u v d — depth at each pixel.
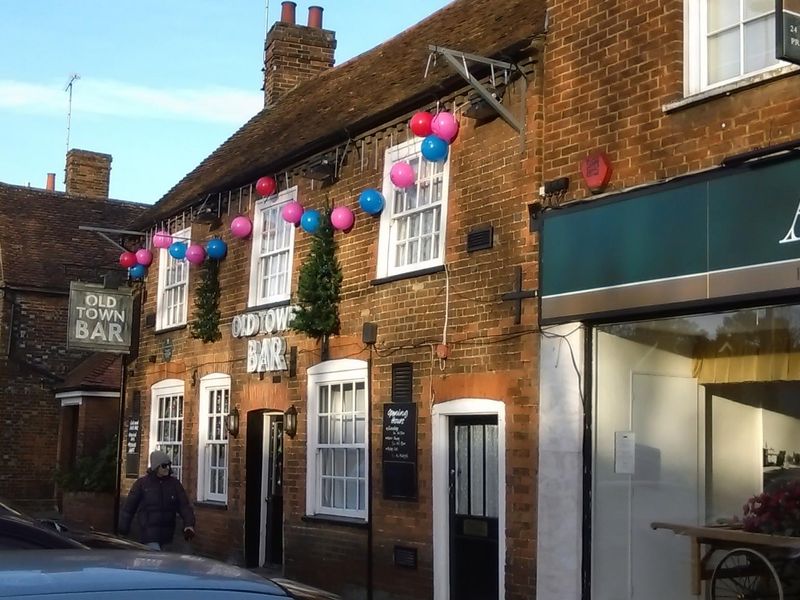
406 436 9.70
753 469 7.55
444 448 9.27
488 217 8.96
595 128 8.00
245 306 13.18
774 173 6.57
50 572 2.45
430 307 9.58
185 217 15.30
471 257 9.11
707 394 7.75
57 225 23.73
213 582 2.55
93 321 15.95
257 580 2.68
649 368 7.97
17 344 21.36
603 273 7.68
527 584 8.07
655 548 7.87
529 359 8.30
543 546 7.92
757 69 7.01
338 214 10.91
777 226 6.51
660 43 7.52
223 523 13.30
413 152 10.21
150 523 10.05
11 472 20.88
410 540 9.57
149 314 16.31
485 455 8.95
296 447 11.70
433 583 9.18
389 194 10.50
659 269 7.26
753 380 7.29
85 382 18.67
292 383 11.90
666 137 7.39
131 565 2.64
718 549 7.61
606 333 7.94
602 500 7.74
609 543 7.72
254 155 13.79
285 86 17.27
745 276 6.68
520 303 8.45
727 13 7.32
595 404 7.82
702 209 7.01
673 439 7.92
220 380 13.71
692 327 7.54
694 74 7.39
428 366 9.53
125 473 16.56
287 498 11.75
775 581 7.20
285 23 17.41
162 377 15.59
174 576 2.55
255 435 13.05
